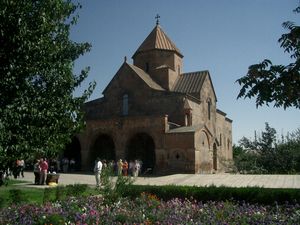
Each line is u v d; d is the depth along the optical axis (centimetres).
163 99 4688
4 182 1196
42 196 1934
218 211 1138
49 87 1143
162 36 5416
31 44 1037
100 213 1110
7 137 987
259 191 1578
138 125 4141
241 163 3600
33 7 1101
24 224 1010
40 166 2709
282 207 1266
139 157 4481
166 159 3912
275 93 677
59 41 1214
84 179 3312
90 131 4428
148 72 5272
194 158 3772
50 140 1138
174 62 5275
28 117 1046
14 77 1035
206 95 5166
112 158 4600
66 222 1016
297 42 662
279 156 3294
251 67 693
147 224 988
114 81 5078
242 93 702
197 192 1698
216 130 5503
